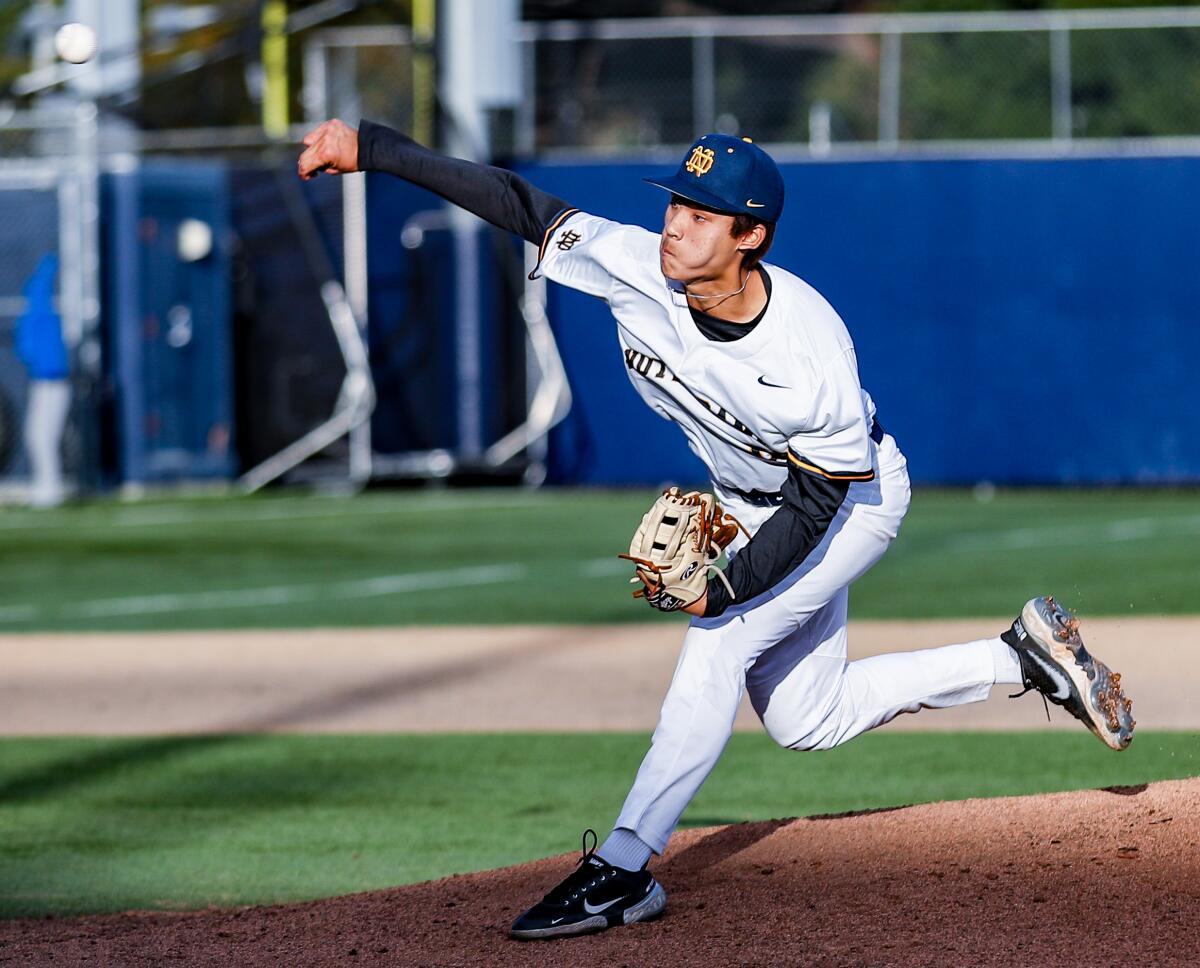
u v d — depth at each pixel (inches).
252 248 2501.2
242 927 607.2
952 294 2519.7
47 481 2411.4
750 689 609.6
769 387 530.3
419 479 2640.3
